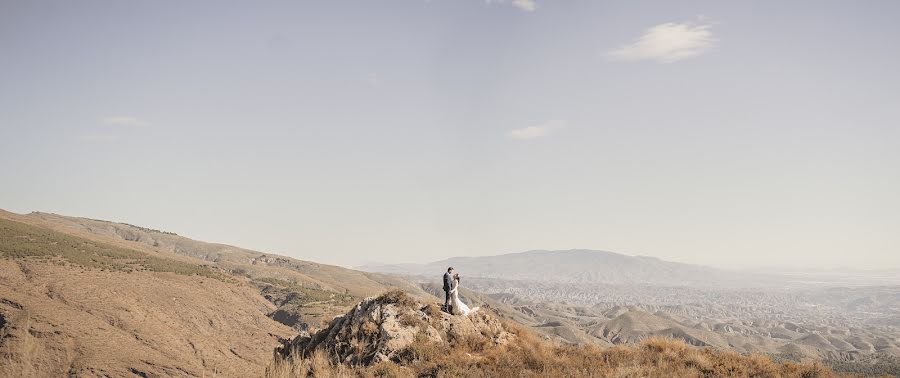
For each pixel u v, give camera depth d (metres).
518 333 24.19
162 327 147.75
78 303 142.62
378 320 22.94
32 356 114.56
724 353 20.97
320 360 21.23
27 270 155.62
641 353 20.89
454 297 24.64
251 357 151.50
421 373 18.97
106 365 116.19
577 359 20.22
